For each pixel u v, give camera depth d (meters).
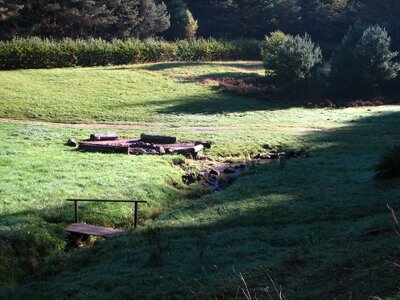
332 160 24.48
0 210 16.41
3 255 13.48
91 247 14.11
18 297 10.47
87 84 45.00
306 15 90.25
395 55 48.50
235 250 12.03
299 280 9.18
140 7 81.94
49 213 16.50
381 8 75.06
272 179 20.75
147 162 23.86
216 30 91.38
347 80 48.50
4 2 62.47
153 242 13.17
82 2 71.69
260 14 88.44
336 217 14.93
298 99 46.09
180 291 9.48
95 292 10.02
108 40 78.44
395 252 9.39
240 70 56.94
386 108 43.66
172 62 60.34
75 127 32.78
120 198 18.33
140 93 43.88
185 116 37.53
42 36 71.19
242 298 8.74
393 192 16.75
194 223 15.36
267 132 32.69
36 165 22.12
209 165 25.73
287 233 13.45
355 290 8.10
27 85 42.81
